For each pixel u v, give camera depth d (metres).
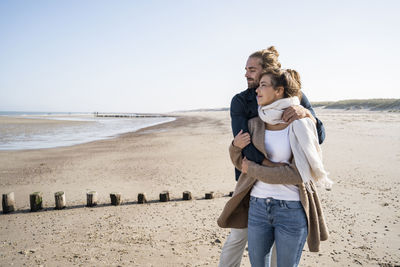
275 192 2.14
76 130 34.06
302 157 2.09
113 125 45.53
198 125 35.47
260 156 2.22
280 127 2.21
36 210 6.15
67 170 10.76
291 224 2.09
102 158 13.23
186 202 6.48
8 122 50.00
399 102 45.25
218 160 11.66
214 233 4.69
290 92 2.20
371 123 22.48
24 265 3.72
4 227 5.21
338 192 6.68
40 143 20.25
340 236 4.39
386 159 9.88
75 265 3.70
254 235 2.23
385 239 4.23
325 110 60.25
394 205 5.64
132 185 8.27
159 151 14.74
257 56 2.57
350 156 10.75
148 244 4.32
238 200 2.41
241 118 2.41
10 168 11.44
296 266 2.16
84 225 5.21
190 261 3.77
